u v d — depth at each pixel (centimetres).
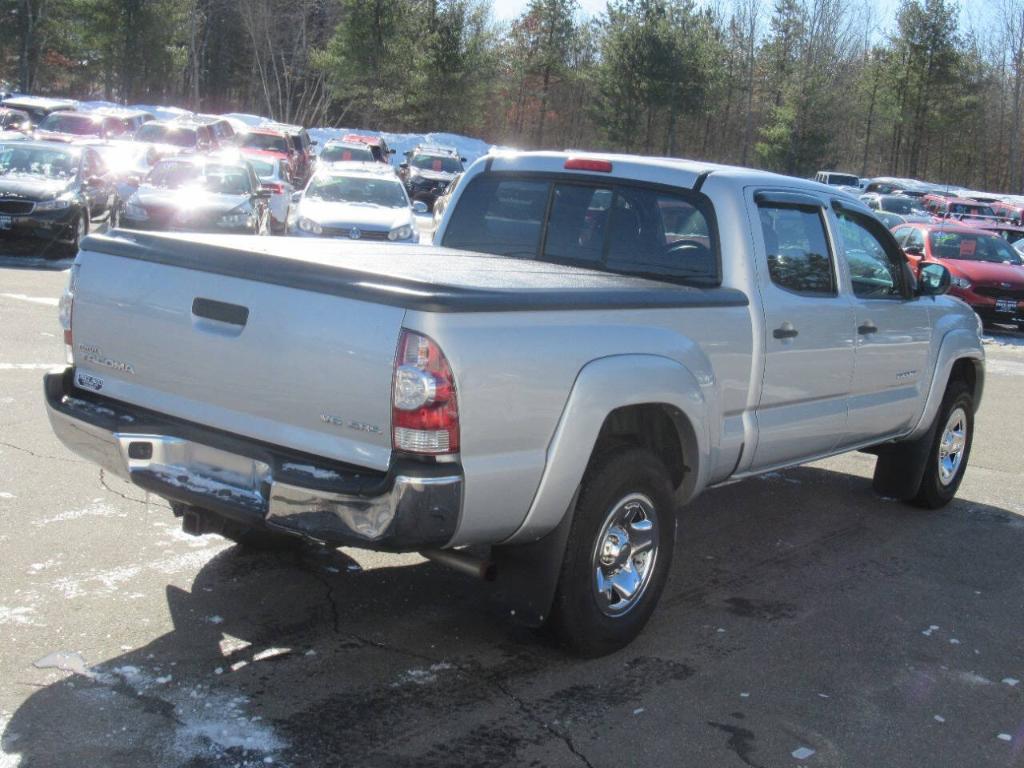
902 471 717
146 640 440
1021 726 426
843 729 412
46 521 565
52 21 5819
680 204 542
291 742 369
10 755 349
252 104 7444
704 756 383
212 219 1728
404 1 5625
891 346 643
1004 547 664
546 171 585
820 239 591
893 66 6906
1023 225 3153
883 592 569
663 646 478
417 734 382
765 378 538
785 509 718
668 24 5975
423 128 6359
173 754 356
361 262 440
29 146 1812
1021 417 1119
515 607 438
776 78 6806
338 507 380
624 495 448
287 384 397
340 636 459
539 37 6750
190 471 423
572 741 386
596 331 432
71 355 467
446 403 374
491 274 454
